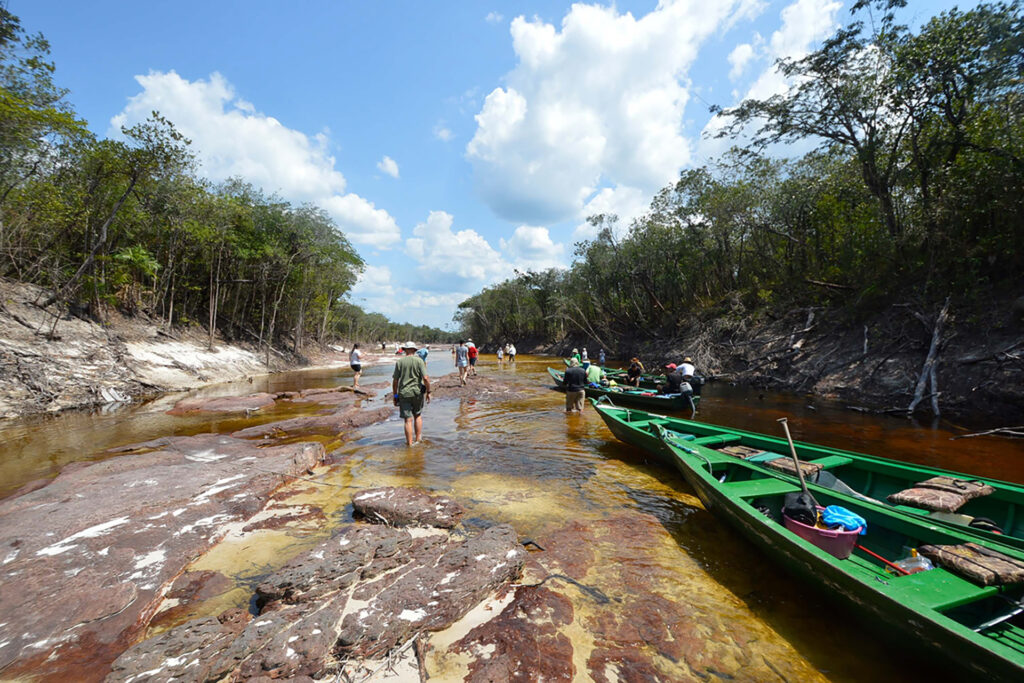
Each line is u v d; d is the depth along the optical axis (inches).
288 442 341.1
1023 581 118.1
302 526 191.0
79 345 580.4
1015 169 431.5
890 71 542.0
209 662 103.7
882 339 547.8
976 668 92.3
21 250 609.0
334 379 877.8
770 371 684.7
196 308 1075.3
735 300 936.3
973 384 415.8
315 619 118.5
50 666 106.5
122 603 130.6
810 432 363.9
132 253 733.9
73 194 636.7
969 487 181.2
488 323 2817.4
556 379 649.0
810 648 117.6
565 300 1697.8
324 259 1229.7
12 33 538.9
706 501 201.3
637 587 146.0
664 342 1157.7
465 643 117.2
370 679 104.1
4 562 147.3
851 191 671.8
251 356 1044.5
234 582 147.4
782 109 656.4
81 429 389.1
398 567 150.9
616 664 110.7
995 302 445.1
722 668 110.2
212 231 868.0
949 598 111.0
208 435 348.2
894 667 110.5
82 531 169.6
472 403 543.5
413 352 334.3
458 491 235.9
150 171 691.4
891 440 335.0
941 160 543.2
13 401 451.8
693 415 432.5
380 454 308.0
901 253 571.2
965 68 475.5
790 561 140.4
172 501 203.2
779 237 871.7
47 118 537.6
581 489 239.6
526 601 136.3
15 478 254.7
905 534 154.5
